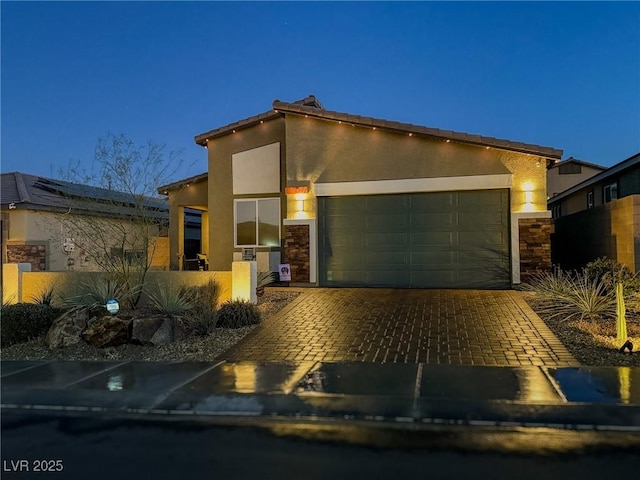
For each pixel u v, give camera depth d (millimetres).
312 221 14641
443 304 11344
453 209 13859
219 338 9266
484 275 13617
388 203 14320
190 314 9703
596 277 10789
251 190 16469
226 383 6766
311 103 18156
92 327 9180
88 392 6574
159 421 5574
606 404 5656
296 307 11508
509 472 4184
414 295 12617
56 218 15789
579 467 4262
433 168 13844
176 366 7781
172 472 4316
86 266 19547
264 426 5344
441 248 13938
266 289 14031
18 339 9609
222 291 11445
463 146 13633
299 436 5051
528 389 6176
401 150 14086
